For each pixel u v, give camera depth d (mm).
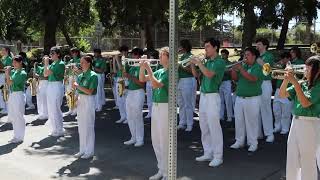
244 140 8273
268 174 6648
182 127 10172
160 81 6105
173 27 3432
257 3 16500
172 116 3498
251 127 7969
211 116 6988
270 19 18641
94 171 6957
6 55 12742
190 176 6551
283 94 5223
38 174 6859
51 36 19891
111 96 15719
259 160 7383
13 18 21297
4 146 8672
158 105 6184
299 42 38688
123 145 8594
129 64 8508
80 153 7805
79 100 7613
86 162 7461
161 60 6117
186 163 7242
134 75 8414
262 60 7859
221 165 7102
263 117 8734
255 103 7859
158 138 6277
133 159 7590
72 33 26797
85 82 7527
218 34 34875
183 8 18391
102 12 20766
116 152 8070
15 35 23766
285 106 9312
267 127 8742
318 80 4996
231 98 10977
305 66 5164
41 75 11344
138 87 8484
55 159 7691
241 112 8023
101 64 12703
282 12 18219
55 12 19875
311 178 5145
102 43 36250
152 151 8109
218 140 7074
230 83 10875
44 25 20969
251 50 7691
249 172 6738
